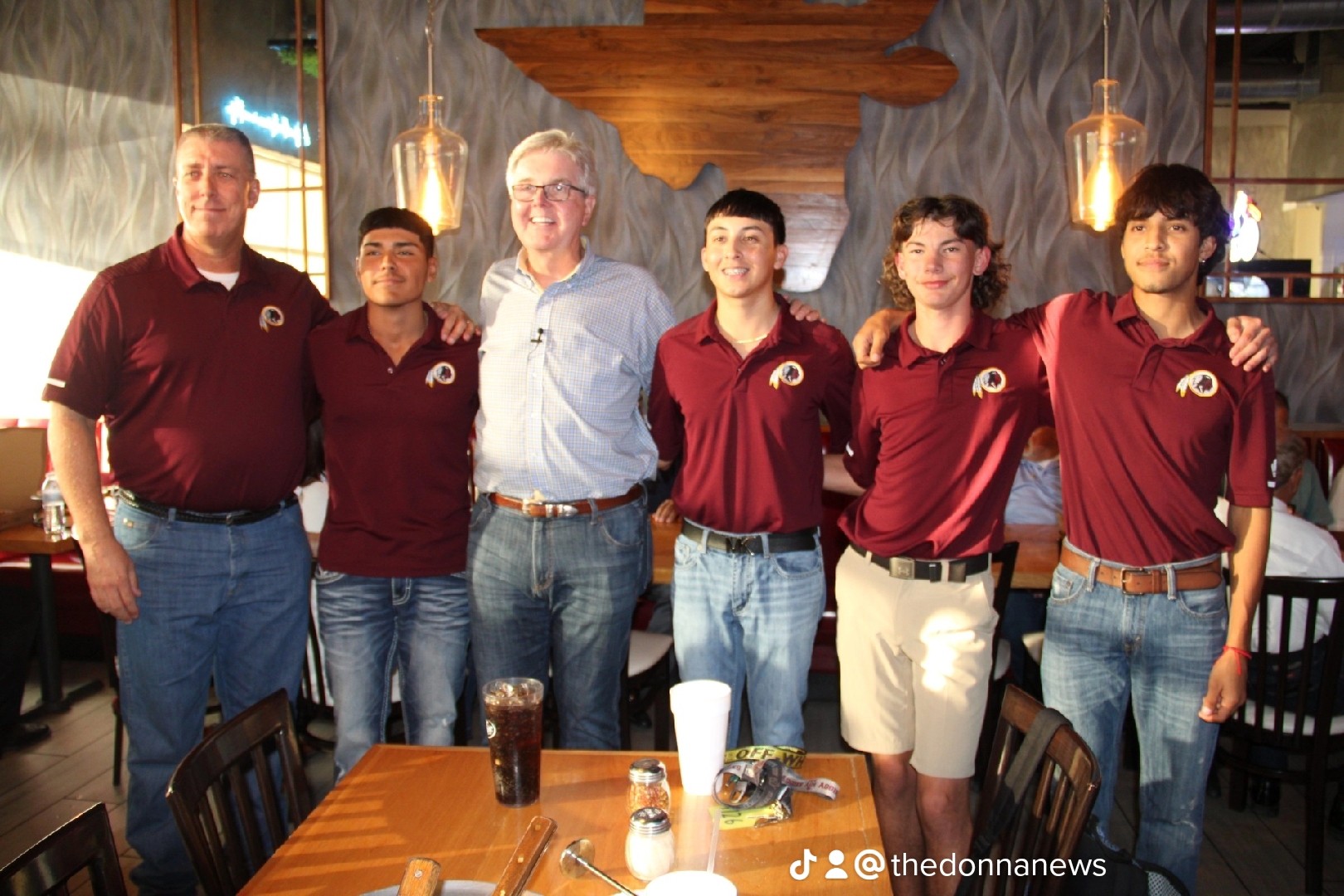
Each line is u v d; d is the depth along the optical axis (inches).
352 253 190.1
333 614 84.3
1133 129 137.6
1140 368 71.2
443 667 84.7
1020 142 176.6
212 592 82.0
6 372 204.1
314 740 98.7
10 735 125.3
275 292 84.5
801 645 79.7
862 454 82.0
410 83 185.8
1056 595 76.5
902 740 81.1
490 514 81.5
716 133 178.5
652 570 93.7
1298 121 172.9
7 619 98.1
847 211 177.9
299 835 48.3
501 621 81.9
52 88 197.3
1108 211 138.4
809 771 55.6
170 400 80.0
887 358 78.0
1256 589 71.5
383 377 82.4
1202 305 74.3
